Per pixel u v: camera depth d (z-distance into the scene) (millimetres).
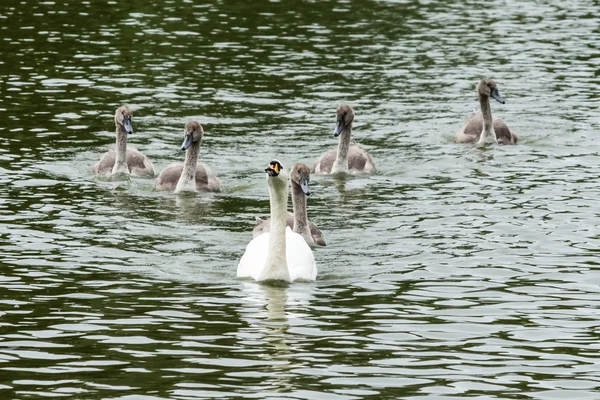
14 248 20469
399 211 23766
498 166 27719
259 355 15547
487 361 15500
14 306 17391
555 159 28375
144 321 16859
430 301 18000
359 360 15430
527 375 15031
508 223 22562
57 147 28375
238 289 18594
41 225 22094
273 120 31641
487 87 30203
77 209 23531
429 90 35344
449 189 25547
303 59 38750
